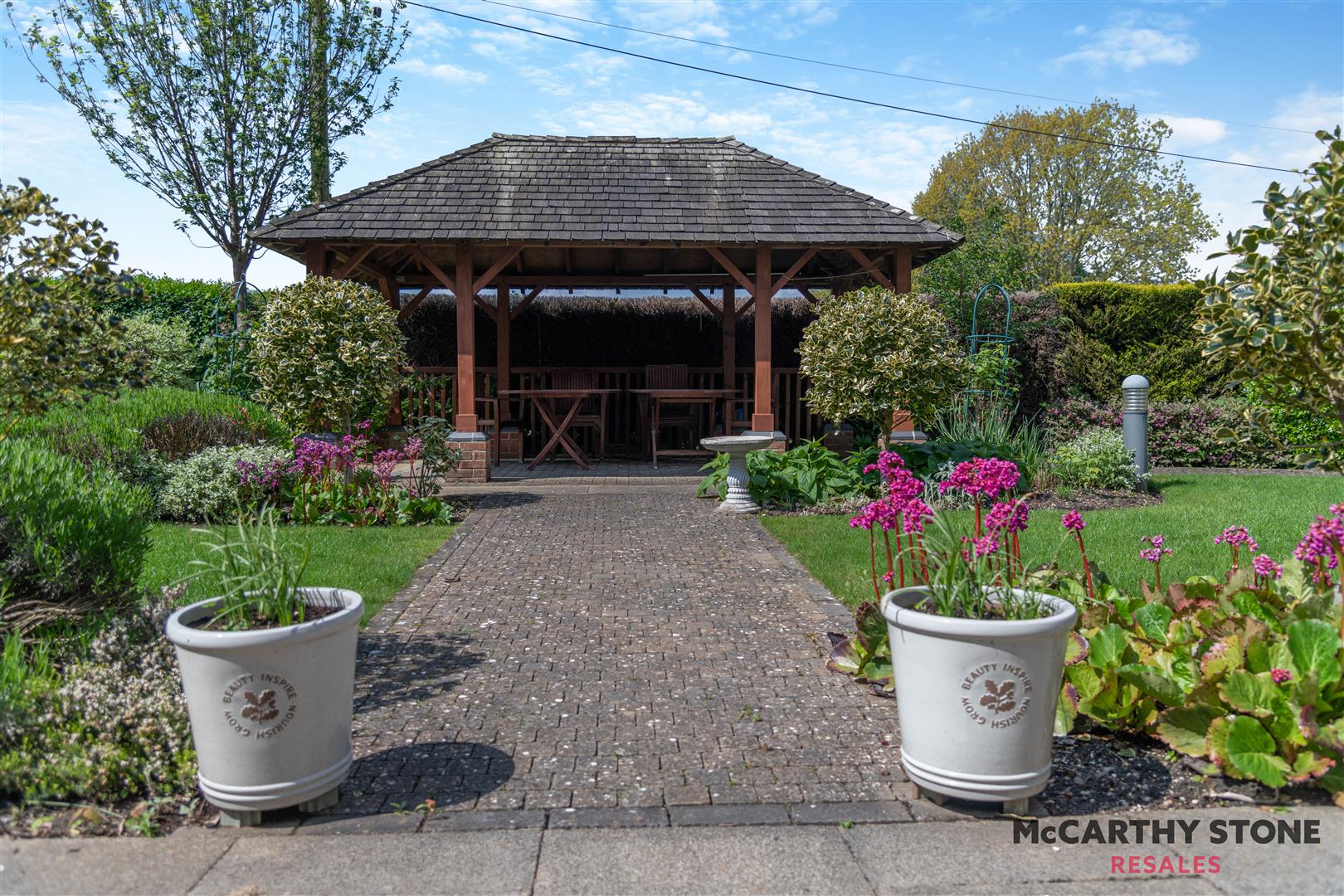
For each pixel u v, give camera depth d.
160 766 3.31
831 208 12.05
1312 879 2.74
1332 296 3.92
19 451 5.07
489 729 3.94
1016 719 3.06
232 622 3.23
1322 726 3.23
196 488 8.48
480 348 16.02
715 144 13.30
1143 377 10.71
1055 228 31.02
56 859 2.86
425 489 9.22
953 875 2.77
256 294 15.12
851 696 4.33
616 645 5.10
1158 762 3.57
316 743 3.12
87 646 4.21
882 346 9.80
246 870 2.79
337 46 15.73
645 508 9.70
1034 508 9.28
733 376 15.45
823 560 7.03
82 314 4.64
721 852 2.91
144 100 15.00
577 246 11.34
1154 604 4.26
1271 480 11.66
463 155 12.72
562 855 2.89
